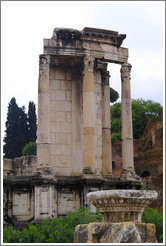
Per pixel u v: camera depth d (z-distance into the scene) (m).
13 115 68.50
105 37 32.47
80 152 32.47
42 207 28.27
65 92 33.25
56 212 29.31
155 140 58.41
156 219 26.62
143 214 27.25
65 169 32.22
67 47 31.48
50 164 31.92
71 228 23.69
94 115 31.41
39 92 30.30
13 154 66.94
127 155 32.31
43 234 23.17
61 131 32.66
